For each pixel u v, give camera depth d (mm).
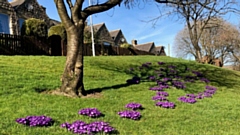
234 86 14297
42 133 4652
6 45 15086
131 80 11531
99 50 25203
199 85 12914
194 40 26359
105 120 5922
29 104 6453
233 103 9320
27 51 16328
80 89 8070
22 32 23234
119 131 5293
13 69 9930
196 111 7695
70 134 4770
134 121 6188
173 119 6656
